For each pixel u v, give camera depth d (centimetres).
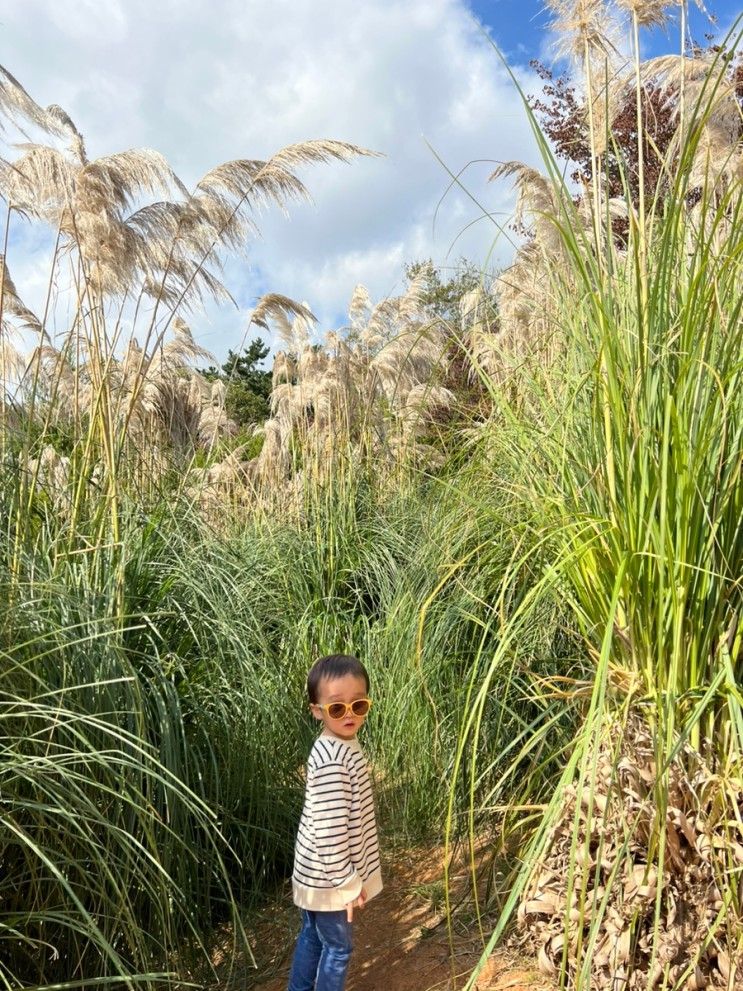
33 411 470
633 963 277
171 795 360
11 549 409
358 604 694
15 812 311
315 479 812
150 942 344
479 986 318
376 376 877
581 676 390
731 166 379
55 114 516
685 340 283
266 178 555
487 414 507
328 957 313
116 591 416
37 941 286
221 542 588
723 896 258
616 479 309
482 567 435
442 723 458
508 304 537
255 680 460
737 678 291
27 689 337
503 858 386
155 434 679
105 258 505
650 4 363
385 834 470
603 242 359
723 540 292
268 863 448
